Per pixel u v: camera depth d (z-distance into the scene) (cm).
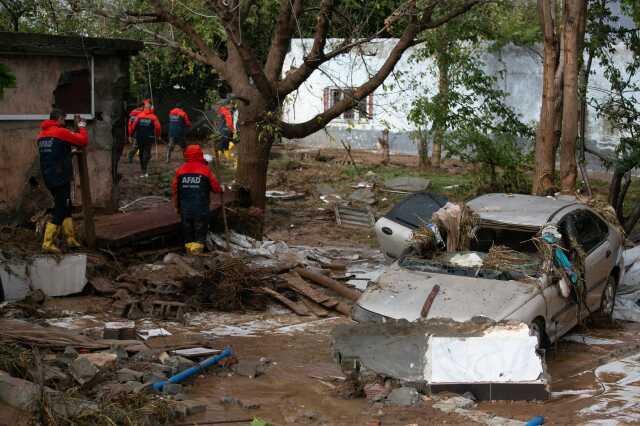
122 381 681
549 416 664
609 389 751
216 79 3055
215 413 653
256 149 1495
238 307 1034
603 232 1023
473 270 859
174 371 738
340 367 754
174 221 1262
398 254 1227
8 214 1313
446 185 2188
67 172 1104
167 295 1023
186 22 1541
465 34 1694
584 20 1439
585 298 911
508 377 703
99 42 1373
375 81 1438
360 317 805
